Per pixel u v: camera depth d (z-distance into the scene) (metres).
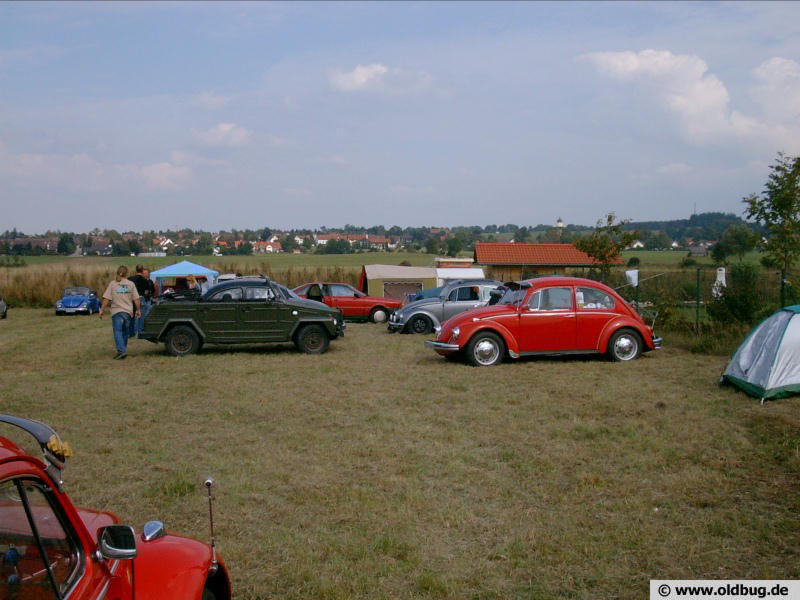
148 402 10.65
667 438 7.99
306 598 4.48
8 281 39.91
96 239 115.50
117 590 2.74
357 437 8.45
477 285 20.97
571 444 7.91
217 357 15.59
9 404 10.52
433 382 12.03
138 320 19.00
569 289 13.88
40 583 2.34
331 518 5.84
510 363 13.95
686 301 19.91
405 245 129.25
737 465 6.96
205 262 79.06
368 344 17.98
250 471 7.15
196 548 3.38
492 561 4.97
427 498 6.25
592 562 4.91
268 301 15.96
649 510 5.87
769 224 16.00
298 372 13.39
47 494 2.47
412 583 4.67
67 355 16.33
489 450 7.76
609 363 13.70
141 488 6.63
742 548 5.07
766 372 9.86
